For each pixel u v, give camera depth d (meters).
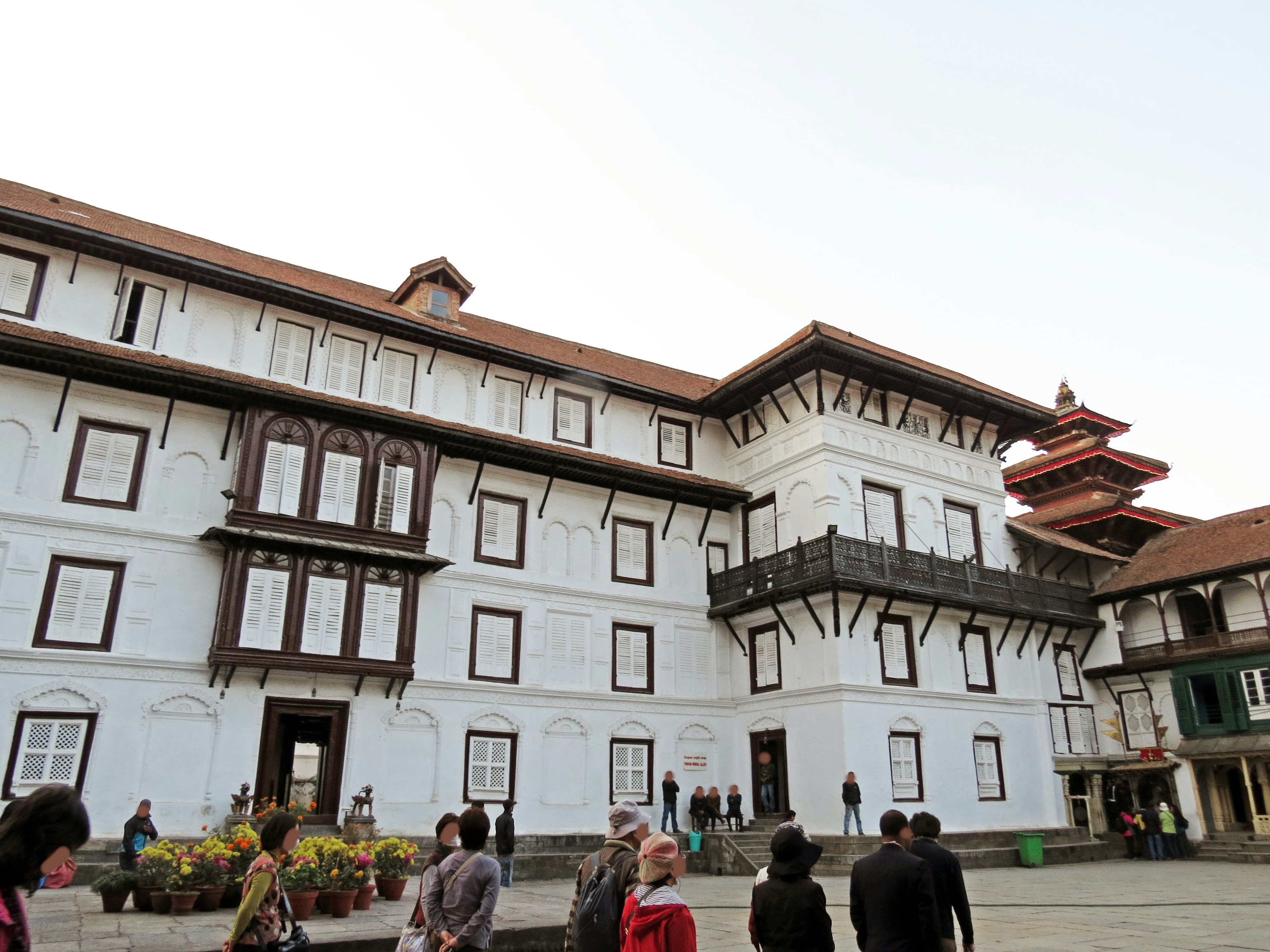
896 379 26.23
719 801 23.36
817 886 5.50
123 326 19.77
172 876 11.69
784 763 23.78
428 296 25.27
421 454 21.78
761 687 24.94
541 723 22.38
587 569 24.44
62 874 3.63
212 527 18.83
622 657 24.33
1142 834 25.16
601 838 22.06
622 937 4.82
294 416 20.38
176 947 9.05
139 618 18.33
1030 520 34.34
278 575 19.36
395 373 23.06
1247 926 12.39
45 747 17.00
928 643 24.70
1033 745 26.30
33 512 17.84
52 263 19.41
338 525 20.11
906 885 5.72
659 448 27.22
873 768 22.31
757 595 24.41
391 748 20.20
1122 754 27.89
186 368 19.22
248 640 18.67
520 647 22.73
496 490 23.53
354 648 19.78
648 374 30.42
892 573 23.50
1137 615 30.06
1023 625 27.17
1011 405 28.19
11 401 18.19
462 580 22.25
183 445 19.72
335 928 10.67
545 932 10.93
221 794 18.16
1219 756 25.28
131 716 17.80
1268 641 25.05
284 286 21.03
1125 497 35.47
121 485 18.95
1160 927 12.29
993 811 24.42
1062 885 17.89
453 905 5.95
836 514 24.31
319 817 19.00
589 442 25.75
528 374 25.22
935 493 26.91
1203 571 26.89
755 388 26.72
